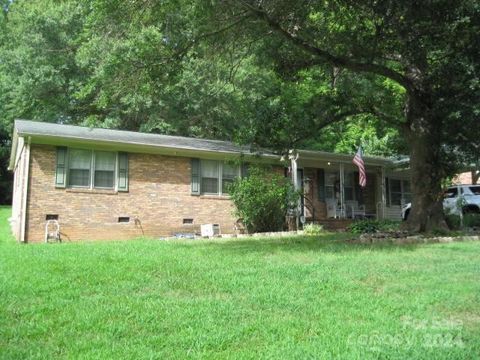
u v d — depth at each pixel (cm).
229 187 1844
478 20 1084
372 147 2753
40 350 406
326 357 390
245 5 1126
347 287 648
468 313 532
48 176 1593
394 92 1789
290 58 1439
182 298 584
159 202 1784
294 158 1839
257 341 435
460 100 1266
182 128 2870
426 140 1402
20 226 1573
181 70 1355
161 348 416
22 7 2948
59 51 2800
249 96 2427
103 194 1680
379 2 1075
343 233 1602
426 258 884
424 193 1408
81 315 505
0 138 3722
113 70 1249
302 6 1214
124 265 779
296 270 752
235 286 645
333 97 1528
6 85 2914
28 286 621
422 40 1147
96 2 1131
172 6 1145
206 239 1400
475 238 1270
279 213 1847
